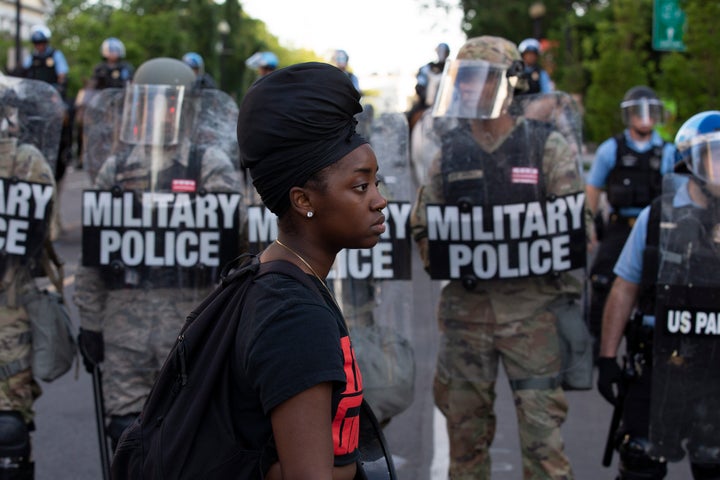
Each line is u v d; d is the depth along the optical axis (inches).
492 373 159.6
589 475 197.0
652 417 138.2
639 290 145.9
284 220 75.2
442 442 220.5
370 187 74.6
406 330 156.7
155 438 74.9
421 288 373.1
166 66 163.5
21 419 155.7
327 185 72.9
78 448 215.0
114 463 78.1
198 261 161.3
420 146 166.7
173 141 161.3
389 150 160.7
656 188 252.7
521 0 1326.3
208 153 162.7
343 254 154.9
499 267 156.0
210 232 161.9
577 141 157.4
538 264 155.2
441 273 157.9
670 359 137.2
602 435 225.5
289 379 67.6
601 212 274.7
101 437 157.9
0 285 156.9
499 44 158.6
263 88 72.9
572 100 157.8
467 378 159.9
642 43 685.9
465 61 157.5
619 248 255.4
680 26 387.5
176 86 161.9
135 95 162.4
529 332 155.1
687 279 136.3
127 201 160.7
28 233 159.6
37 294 162.1
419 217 162.1
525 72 158.9
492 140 156.8
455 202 157.3
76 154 920.9
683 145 137.4
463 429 162.4
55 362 161.2
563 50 1069.1
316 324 69.3
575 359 156.6
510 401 255.4
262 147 72.7
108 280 160.7
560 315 156.8
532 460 153.3
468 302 158.7
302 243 75.0
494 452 213.2
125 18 1749.5
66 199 674.8
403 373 154.3
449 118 157.9
